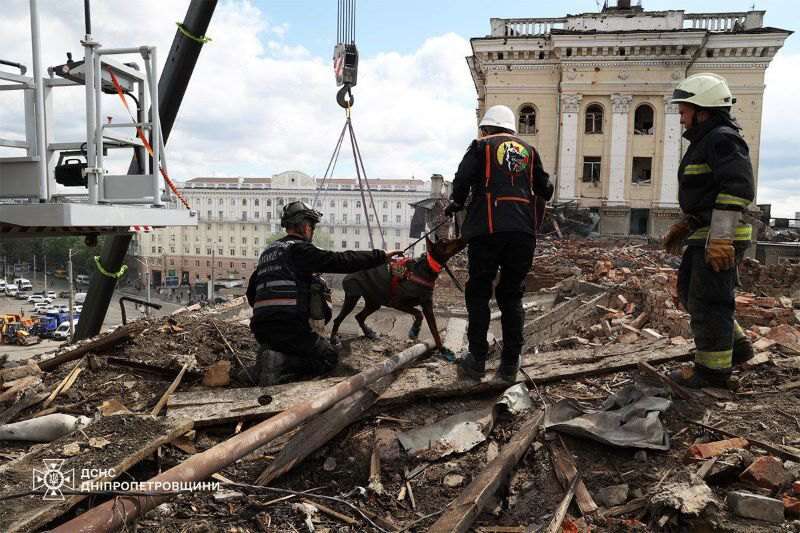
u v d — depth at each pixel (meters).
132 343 5.42
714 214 3.31
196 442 3.48
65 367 4.93
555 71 33.22
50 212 4.11
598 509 2.70
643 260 18.52
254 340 5.62
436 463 3.30
